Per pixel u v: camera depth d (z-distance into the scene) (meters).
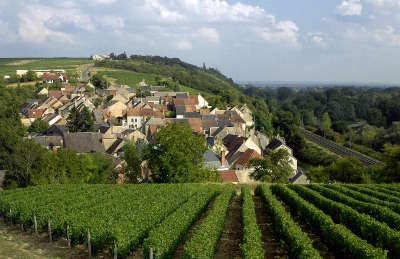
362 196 46.12
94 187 55.97
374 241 31.38
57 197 47.59
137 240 31.70
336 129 183.25
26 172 74.25
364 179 82.50
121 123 144.00
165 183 63.28
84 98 168.25
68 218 35.00
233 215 43.50
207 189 53.50
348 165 86.81
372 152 130.50
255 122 170.88
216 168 80.12
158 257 27.02
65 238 34.75
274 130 169.75
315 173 91.69
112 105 157.38
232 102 194.75
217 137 117.88
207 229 30.75
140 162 73.56
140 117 143.50
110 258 30.23
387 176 80.19
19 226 40.53
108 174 80.81
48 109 163.88
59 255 31.02
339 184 61.03
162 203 42.91
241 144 100.06
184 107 154.12
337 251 29.88
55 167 72.56
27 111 164.50
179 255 30.58
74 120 129.38
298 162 129.25
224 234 36.00
